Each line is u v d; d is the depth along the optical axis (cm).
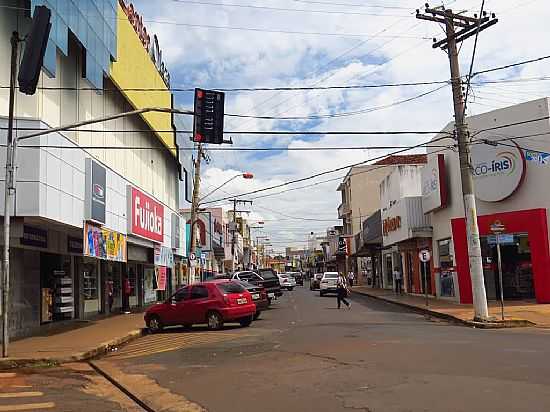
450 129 2975
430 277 3547
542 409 746
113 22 2503
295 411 809
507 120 2638
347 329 1848
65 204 1859
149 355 1547
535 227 2522
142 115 3020
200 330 2120
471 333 1672
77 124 1490
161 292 4103
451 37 2156
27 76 1216
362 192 7238
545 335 1588
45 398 1029
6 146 1650
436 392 866
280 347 1493
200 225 5662
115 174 2519
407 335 1620
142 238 3055
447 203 3091
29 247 1914
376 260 5766
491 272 2800
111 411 916
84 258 2578
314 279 6012
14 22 1797
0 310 1781
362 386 941
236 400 909
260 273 3441
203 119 1508
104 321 2467
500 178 2647
